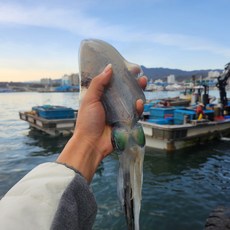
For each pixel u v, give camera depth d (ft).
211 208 25.79
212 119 55.98
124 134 4.25
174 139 46.39
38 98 264.93
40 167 3.74
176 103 80.18
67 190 3.41
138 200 4.28
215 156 44.11
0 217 3.03
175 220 23.80
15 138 62.69
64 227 3.21
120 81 4.35
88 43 4.43
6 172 38.29
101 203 26.68
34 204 3.17
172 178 34.27
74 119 65.36
